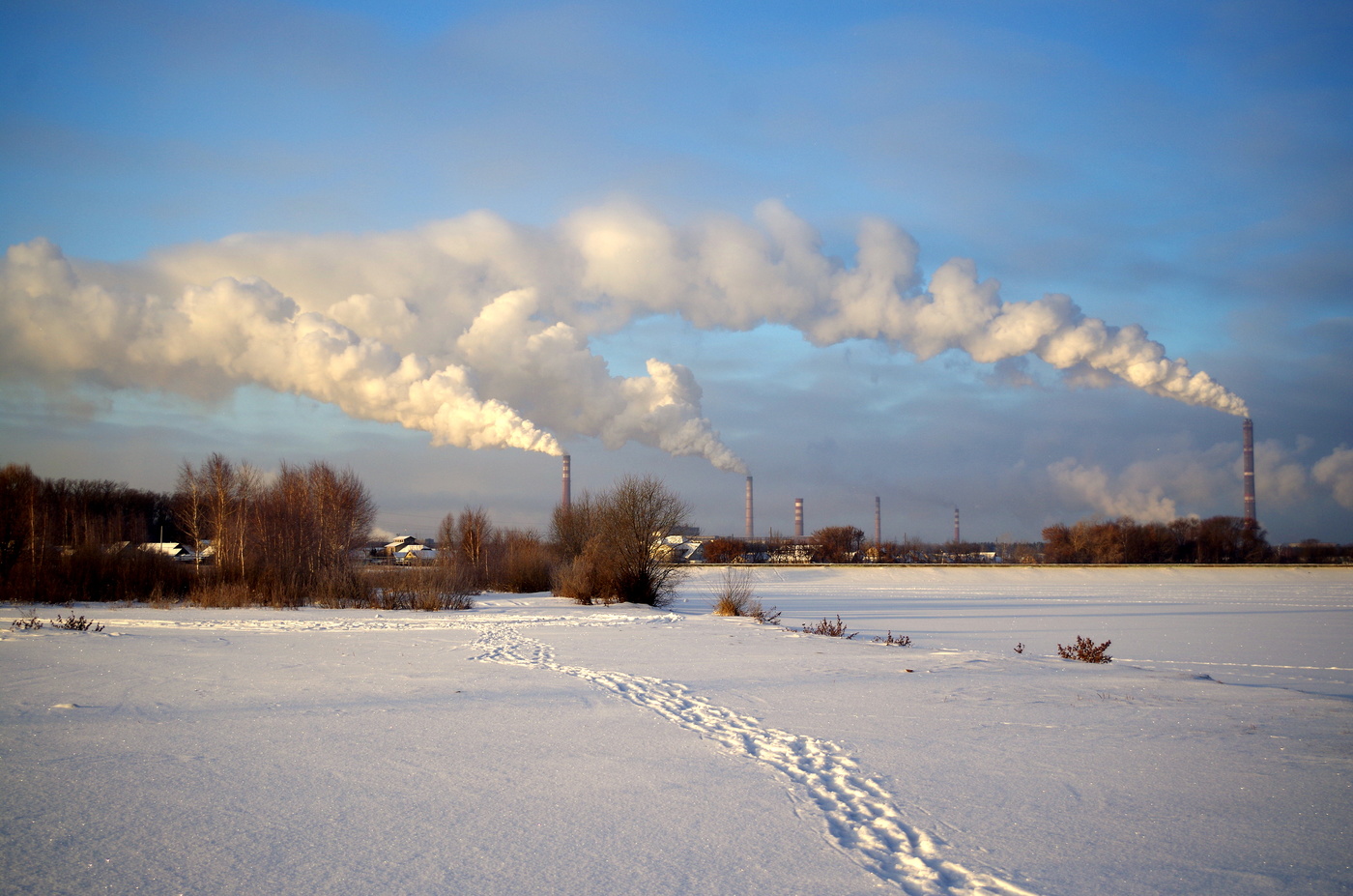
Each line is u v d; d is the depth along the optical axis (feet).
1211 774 26.30
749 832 20.45
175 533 282.97
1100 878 17.79
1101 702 39.47
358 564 155.33
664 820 21.39
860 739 31.01
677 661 55.93
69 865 17.93
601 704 38.52
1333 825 21.42
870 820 21.63
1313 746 30.22
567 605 126.11
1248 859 18.99
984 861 18.65
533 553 171.63
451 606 118.62
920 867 18.29
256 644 66.33
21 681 43.39
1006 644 83.61
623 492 130.11
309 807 22.29
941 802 23.13
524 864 18.19
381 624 90.07
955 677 48.16
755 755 28.53
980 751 29.22
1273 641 89.20
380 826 20.72
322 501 168.45
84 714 34.68
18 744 29.17
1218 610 141.28
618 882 17.21
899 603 159.74
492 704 38.40
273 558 137.69
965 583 251.39
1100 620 119.14
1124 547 338.95
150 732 31.48
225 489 148.46
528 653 60.85
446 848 19.21
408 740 30.45
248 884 16.92
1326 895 16.96
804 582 254.47
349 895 16.39
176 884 16.89
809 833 20.42
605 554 131.13
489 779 25.22
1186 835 20.59
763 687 43.91
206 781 24.73
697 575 261.24
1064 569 282.15
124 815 21.48
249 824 20.80
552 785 24.62
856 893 16.74
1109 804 23.11
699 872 17.80
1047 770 26.63
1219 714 36.37
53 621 83.61
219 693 40.63
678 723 33.96
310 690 41.96
